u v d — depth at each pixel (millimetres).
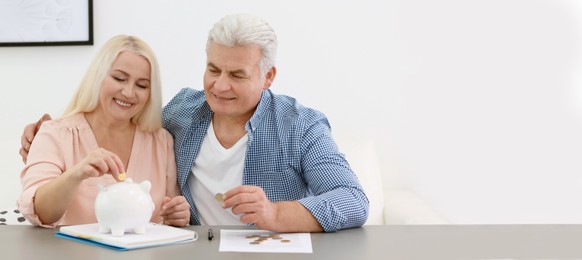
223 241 1127
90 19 2250
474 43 2332
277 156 1560
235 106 1483
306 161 1532
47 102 2285
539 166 2355
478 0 2324
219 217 1596
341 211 1265
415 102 2340
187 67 2311
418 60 2328
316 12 2316
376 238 1175
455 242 1133
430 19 2324
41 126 1533
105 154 1199
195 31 2303
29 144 1578
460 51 2330
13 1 2242
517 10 2326
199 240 1135
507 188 2357
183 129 1629
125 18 2283
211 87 1477
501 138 2350
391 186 2357
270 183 1582
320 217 1237
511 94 2342
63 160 1499
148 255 1006
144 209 1127
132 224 1112
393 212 2020
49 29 2252
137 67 1506
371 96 2334
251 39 1414
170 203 1359
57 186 1264
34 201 1314
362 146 2170
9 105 2283
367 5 2318
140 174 1587
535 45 2334
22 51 2271
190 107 1661
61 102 2287
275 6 2311
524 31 2330
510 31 2330
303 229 1232
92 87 1522
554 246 1099
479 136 2350
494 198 2359
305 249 1064
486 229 1255
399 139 2346
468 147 2352
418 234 1208
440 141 2346
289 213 1229
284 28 2316
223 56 1430
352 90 2332
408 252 1051
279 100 1621
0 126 2287
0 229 1229
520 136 2348
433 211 1983
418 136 2346
